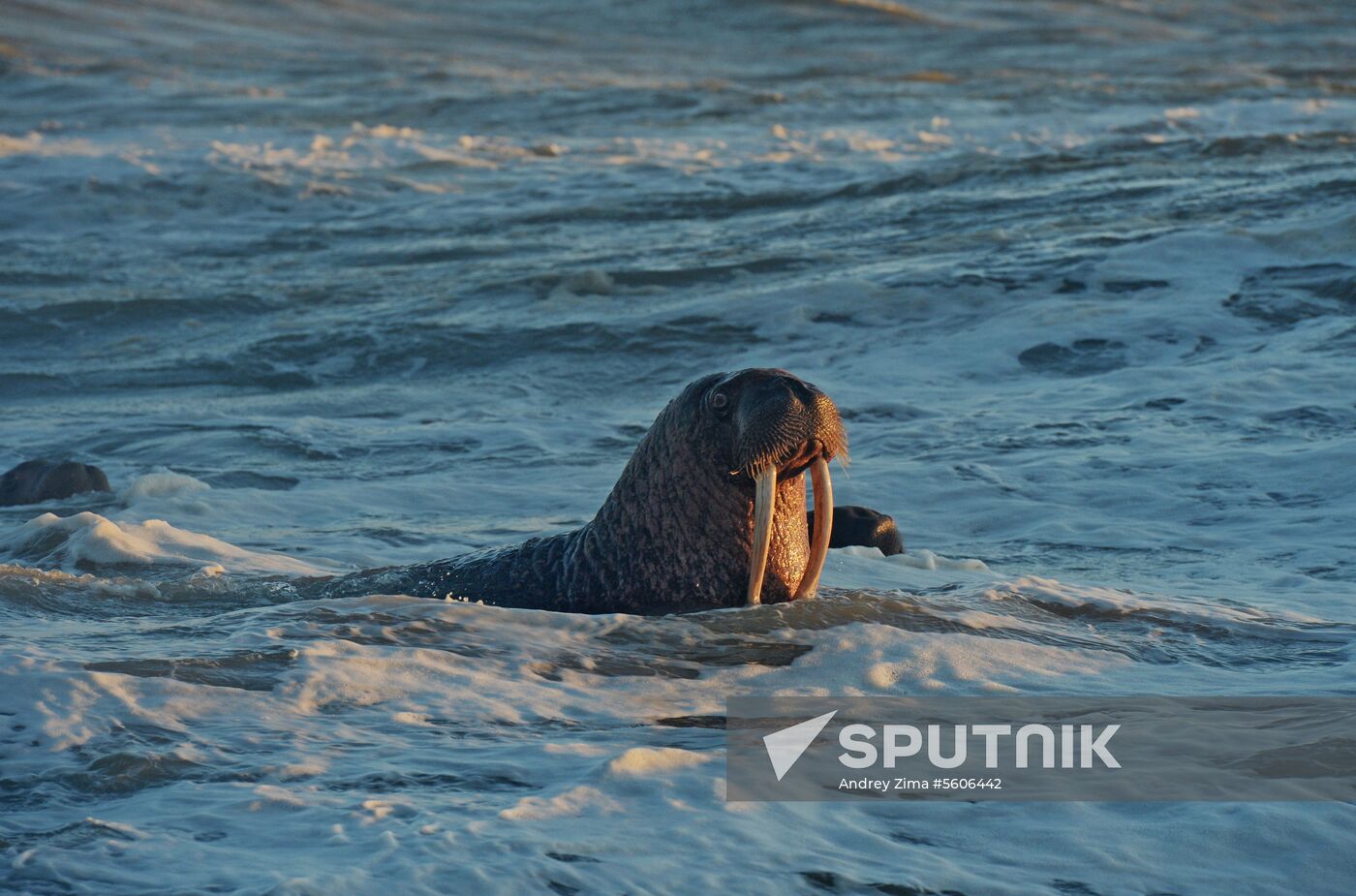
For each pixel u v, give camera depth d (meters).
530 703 14.50
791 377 18.84
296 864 9.98
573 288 60.47
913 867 10.38
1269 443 35.66
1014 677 16.14
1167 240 57.66
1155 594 22.44
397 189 85.69
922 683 15.73
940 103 116.75
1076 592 20.97
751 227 71.06
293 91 126.00
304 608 18.11
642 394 48.06
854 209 73.25
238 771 12.04
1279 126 95.69
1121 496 32.12
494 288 61.19
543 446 40.44
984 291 54.44
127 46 147.12
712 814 11.17
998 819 11.40
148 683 14.38
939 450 36.81
